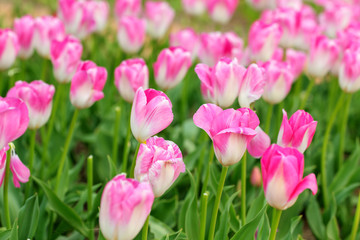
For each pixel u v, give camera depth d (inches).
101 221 83.4
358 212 148.8
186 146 213.9
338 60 207.8
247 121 94.3
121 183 80.7
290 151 90.5
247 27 457.1
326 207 193.6
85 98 138.1
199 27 421.1
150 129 101.3
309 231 193.0
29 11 373.7
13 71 209.3
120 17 260.8
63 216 142.0
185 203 147.2
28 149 191.3
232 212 141.8
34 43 194.9
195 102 260.2
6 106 90.5
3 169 106.3
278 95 156.3
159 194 93.7
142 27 208.5
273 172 90.4
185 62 154.2
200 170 170.9
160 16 249.4
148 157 91.7
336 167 214.7
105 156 191.8
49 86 132.5
